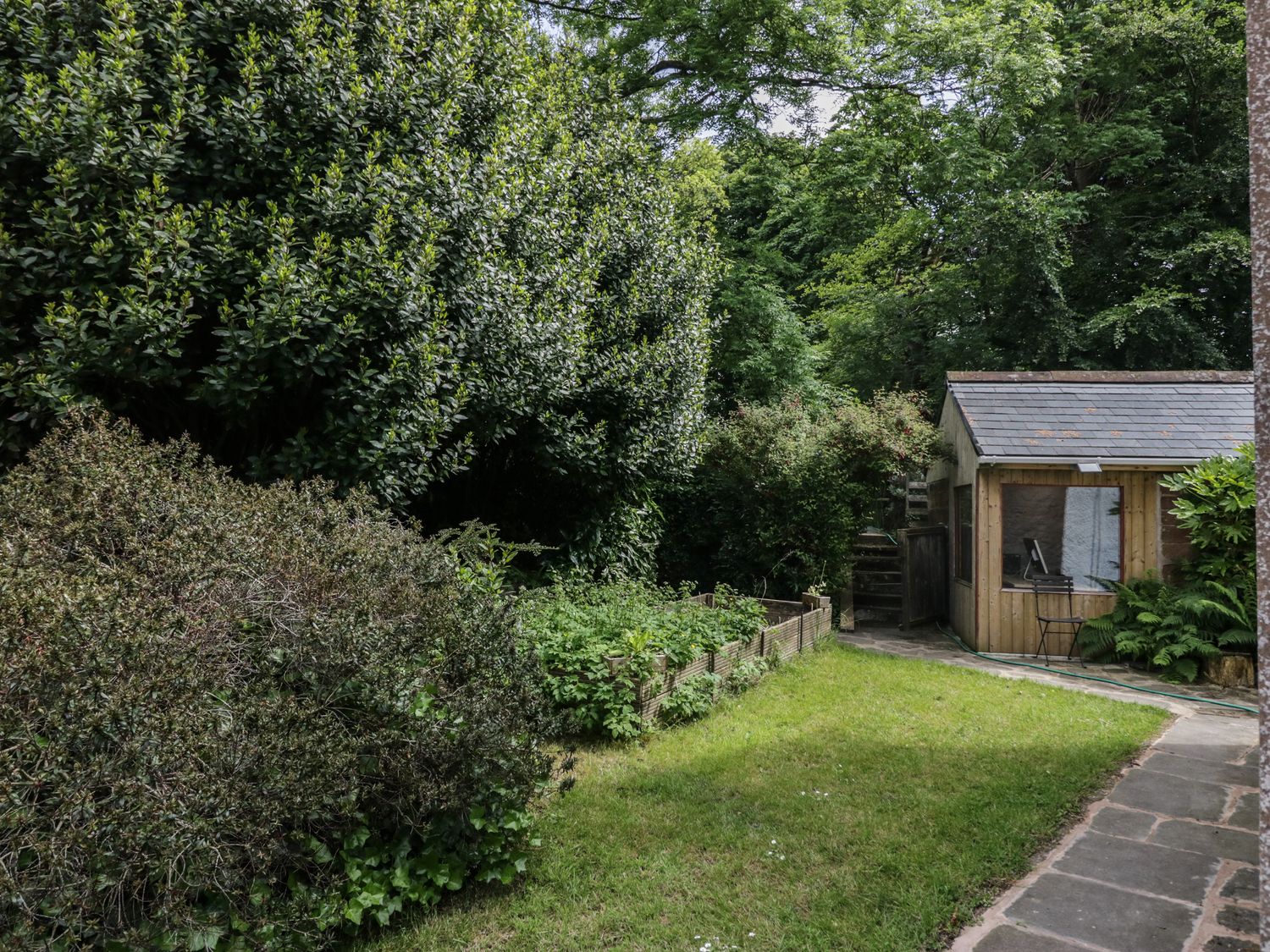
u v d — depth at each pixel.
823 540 10.90
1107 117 17.86
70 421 4.36
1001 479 9.73
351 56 5.88
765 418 11.45
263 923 2.74
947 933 3.33
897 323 18.05
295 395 5.86
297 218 5.55
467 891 3.59
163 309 4.94
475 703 3.43
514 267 7.25
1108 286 17.55
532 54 9.43
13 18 4.86
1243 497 8.41
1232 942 3.26
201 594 3.01
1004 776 5.09
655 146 11.90
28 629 2.51
